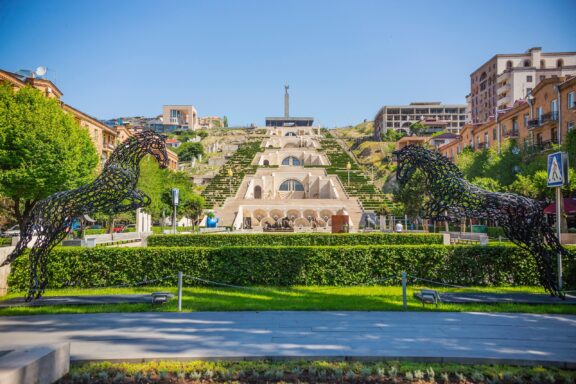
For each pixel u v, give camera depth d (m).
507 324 8.23
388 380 5.63
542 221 10.54
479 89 91.69
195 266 12.83
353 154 100.25
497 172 35.62
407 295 11.09
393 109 133.38
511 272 12.62
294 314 9.06
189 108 151.50
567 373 5.76
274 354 6.45
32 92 26.39
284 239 21.56
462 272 12.80
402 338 7.29
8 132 23.91
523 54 82.81
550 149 34.38
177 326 8.12
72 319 8.77
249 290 12.01
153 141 11.29
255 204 49.53
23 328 8.09
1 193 24.17
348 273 12.84
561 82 37.41
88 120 47.81
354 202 49.69
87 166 29.88
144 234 28.03
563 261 11.98
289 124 152.62
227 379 5.66
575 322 8.39
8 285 12.00
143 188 35.41
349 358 6.32
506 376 5.68
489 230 30.77
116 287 12.49
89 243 18.34
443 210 11.17
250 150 89.56
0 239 22.31
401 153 11.73
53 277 12.47
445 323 8.30
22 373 4.79
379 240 21.69
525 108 42.66
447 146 66.69
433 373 5.72
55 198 10.66
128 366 6.03
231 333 7.62
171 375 5.79
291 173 67.88
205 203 48.72
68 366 5.83
